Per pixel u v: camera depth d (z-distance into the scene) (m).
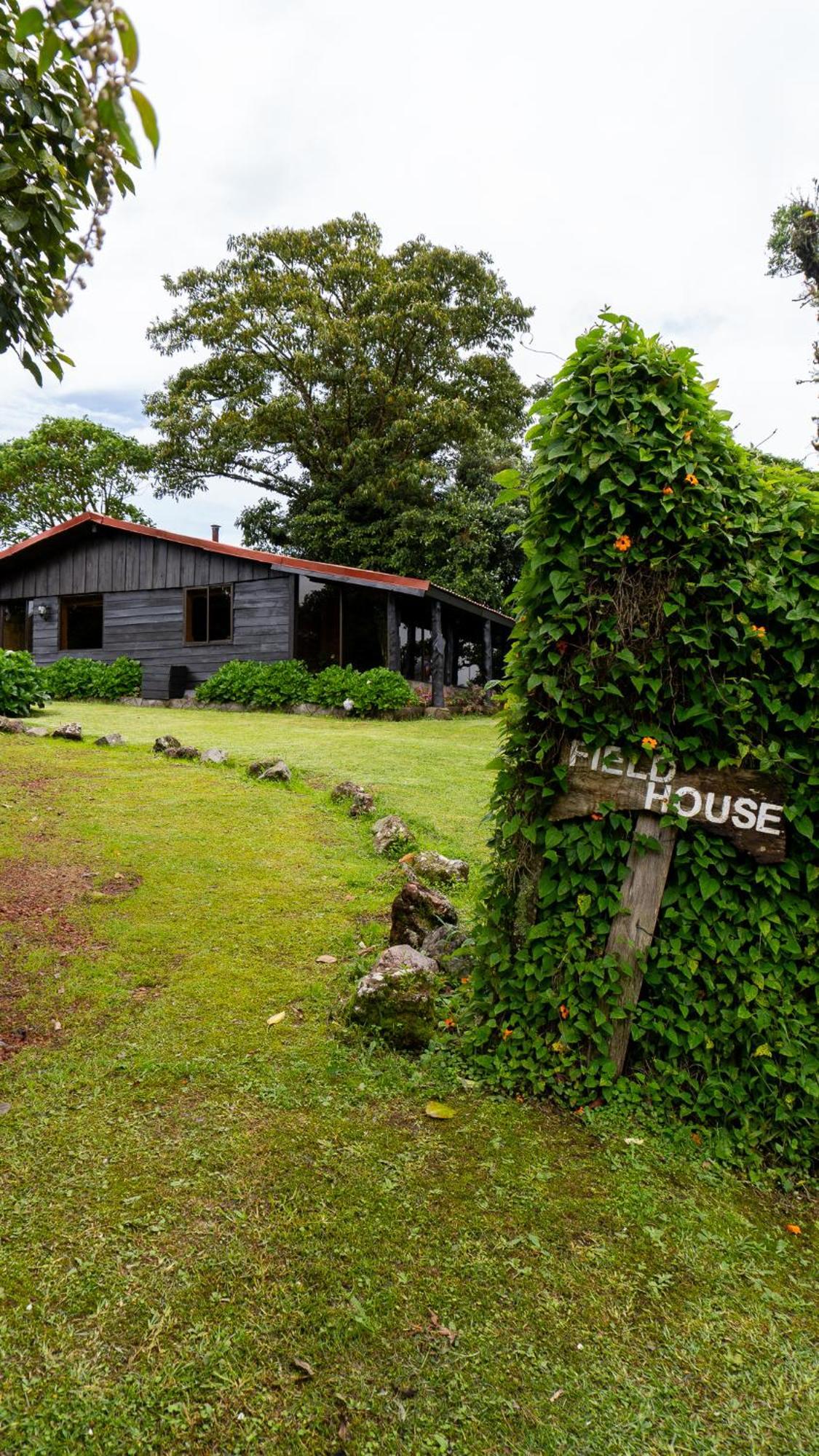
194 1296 1.92
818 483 2.97
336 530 23.72
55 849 5.34
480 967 3.20
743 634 2.82
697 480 2.75
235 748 9.38
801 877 2.85
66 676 17.50
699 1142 2.69
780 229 15.11
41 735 9.59
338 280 25.08
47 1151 2.45
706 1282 2.07
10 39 2.62
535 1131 2.69
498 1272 2.05
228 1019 3.36
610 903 2.90
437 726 13.26
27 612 19.77
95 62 1.04
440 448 25.66
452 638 21.03
